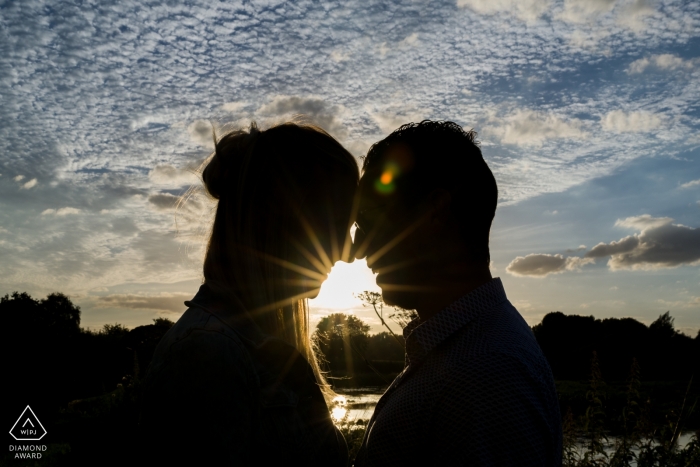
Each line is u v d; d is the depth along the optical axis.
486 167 1.69
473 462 1.23
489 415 1.26
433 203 1.65
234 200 1.56
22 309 43.56
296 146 1.61
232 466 1.17
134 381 4.07
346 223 1.73
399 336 2.88
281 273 1.60
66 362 18.11
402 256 1.72
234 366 1.25
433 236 1.67
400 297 1.76
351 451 3.33
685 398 3.93
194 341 1.24
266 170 1.57
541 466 1.26
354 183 1.74
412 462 1.40
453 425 1.30
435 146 1.68
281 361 1.47
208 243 1.64
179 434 1.17
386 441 1.46
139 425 1.25
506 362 1.33
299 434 1.44
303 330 1.91
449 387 1.34
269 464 1.33
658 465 3.76
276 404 1.38
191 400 1.18
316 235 1.66
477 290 1.59
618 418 4.41
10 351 23.52
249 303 1.54
